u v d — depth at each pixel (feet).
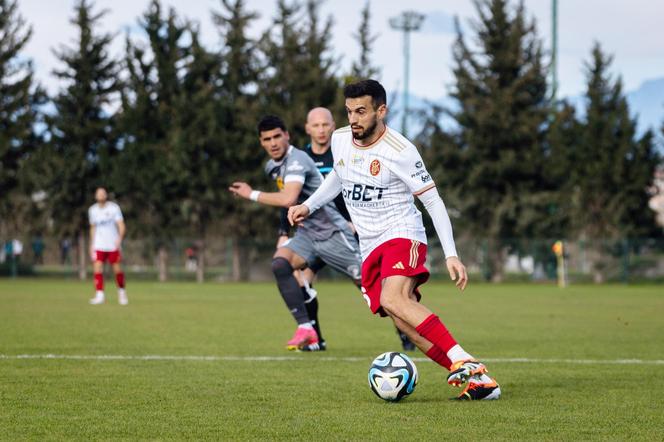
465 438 27.32
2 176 244.22
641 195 259.19
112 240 109.81
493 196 256.52
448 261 33.99
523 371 44.78
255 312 94.63
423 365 46.73
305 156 53.88
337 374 42.78
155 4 243.60
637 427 29.37
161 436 27.58
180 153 235.81
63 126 238.48
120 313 90.38
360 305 114.21
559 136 252.83
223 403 33.91
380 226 35.42
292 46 250.98
